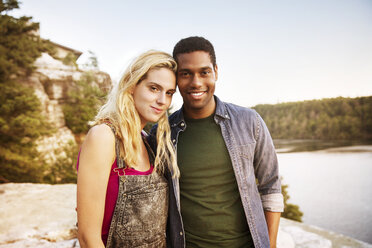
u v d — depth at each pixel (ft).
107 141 3.54
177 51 4.50
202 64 4.36
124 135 3.75
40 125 43.91
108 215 3.69
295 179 178.81
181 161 4.74
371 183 163.43
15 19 54.44
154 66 4.06
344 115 291.79
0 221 11.17
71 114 70.79
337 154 243.19
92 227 3.36
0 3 50.21
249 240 4.64
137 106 4.08
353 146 268.41
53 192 16.15
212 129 4.86
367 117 282.15
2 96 40.19
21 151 40.40
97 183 3.41
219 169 4.69
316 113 305.94
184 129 4.92
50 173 54.03
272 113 330.34
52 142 62.95
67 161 60.23
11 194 15.44
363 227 98.63
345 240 15.98
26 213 12.22
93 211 3.38
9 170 38.81
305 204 129.39
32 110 42.96
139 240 3.78
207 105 4.80
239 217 4.62
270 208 4.91
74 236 10.46
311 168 205.77
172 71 4.22
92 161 3.40
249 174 4.75
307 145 284.41
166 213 4.29
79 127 70.44
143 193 3.84
